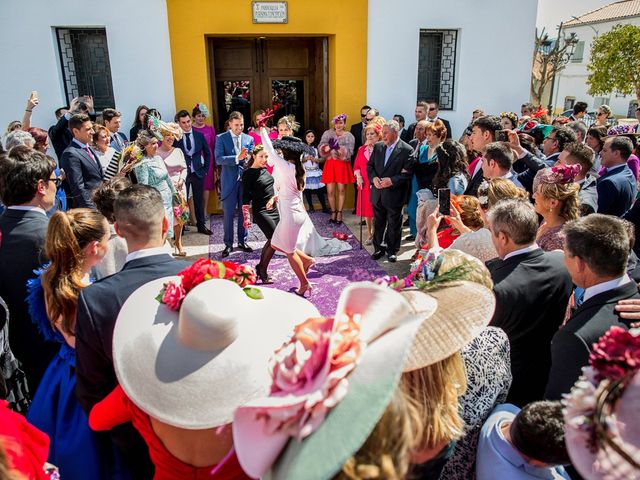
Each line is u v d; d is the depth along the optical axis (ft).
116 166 16.56
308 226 16.06
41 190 8.37
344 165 23.71
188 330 4.49
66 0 22.02
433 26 24.95
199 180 22.13
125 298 5.91
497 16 25.38
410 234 22.49
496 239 7.69
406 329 3.12
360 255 20.01
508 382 5.91
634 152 18.15
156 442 4.75
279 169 15.17
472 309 4.50
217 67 26.81
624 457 2.91
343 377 2.96
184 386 4.46
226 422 4.17
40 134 16.67
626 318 5.80
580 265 6.42
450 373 4.44
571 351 5.96
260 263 17.01
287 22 23.73
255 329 4.83
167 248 6.68
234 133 19.72
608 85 72.28
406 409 3.06
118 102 23.47
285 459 3.00
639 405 3.01
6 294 7.99
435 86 26.61
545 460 4.68
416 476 4.29
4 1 21.65
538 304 7.16
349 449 2.64
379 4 24.18
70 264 6.52
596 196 13.42
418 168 20.26
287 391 3.10
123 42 22.85
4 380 6.53
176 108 24.09
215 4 23.11
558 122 28.02
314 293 16.35
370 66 24.90
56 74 22.76
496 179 10.23
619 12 99.09
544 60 76.28
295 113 28.43
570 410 3.34
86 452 6.42
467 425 5.44
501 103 26.71
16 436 4.28
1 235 7.68
